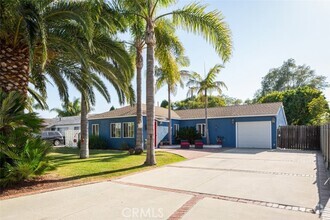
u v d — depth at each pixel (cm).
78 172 869
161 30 1315
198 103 3806
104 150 1934
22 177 661
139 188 650
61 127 3131
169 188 650
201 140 2148
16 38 712
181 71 2166
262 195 577
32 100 1295
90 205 503
